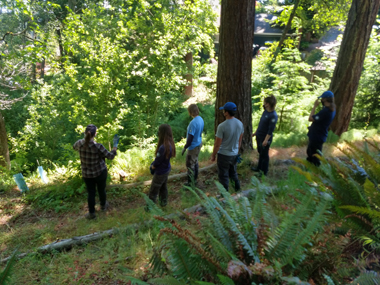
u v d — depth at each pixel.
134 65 12.44
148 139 11.07
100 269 3.16
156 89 12.76
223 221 2.57
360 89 11.60
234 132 4.57
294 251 2.16
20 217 5.02
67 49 10.73
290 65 12.41
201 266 2.18
